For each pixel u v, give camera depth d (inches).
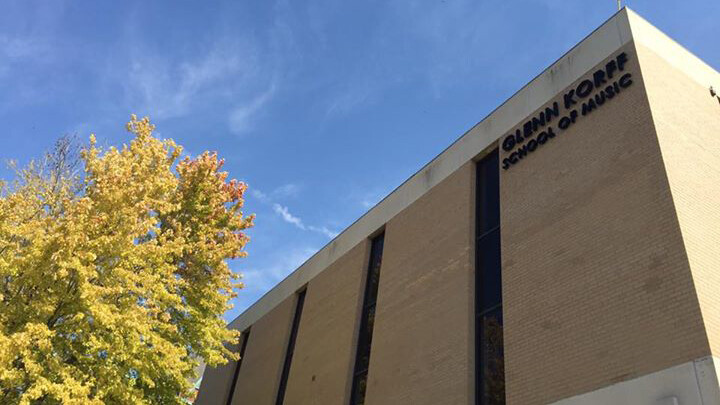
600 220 456.1
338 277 896.9
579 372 411.8
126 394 494.0
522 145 599.2
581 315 431.8
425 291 655.8
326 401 754.8
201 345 634.2
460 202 665.6
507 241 554.6
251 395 998.4
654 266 392.8
